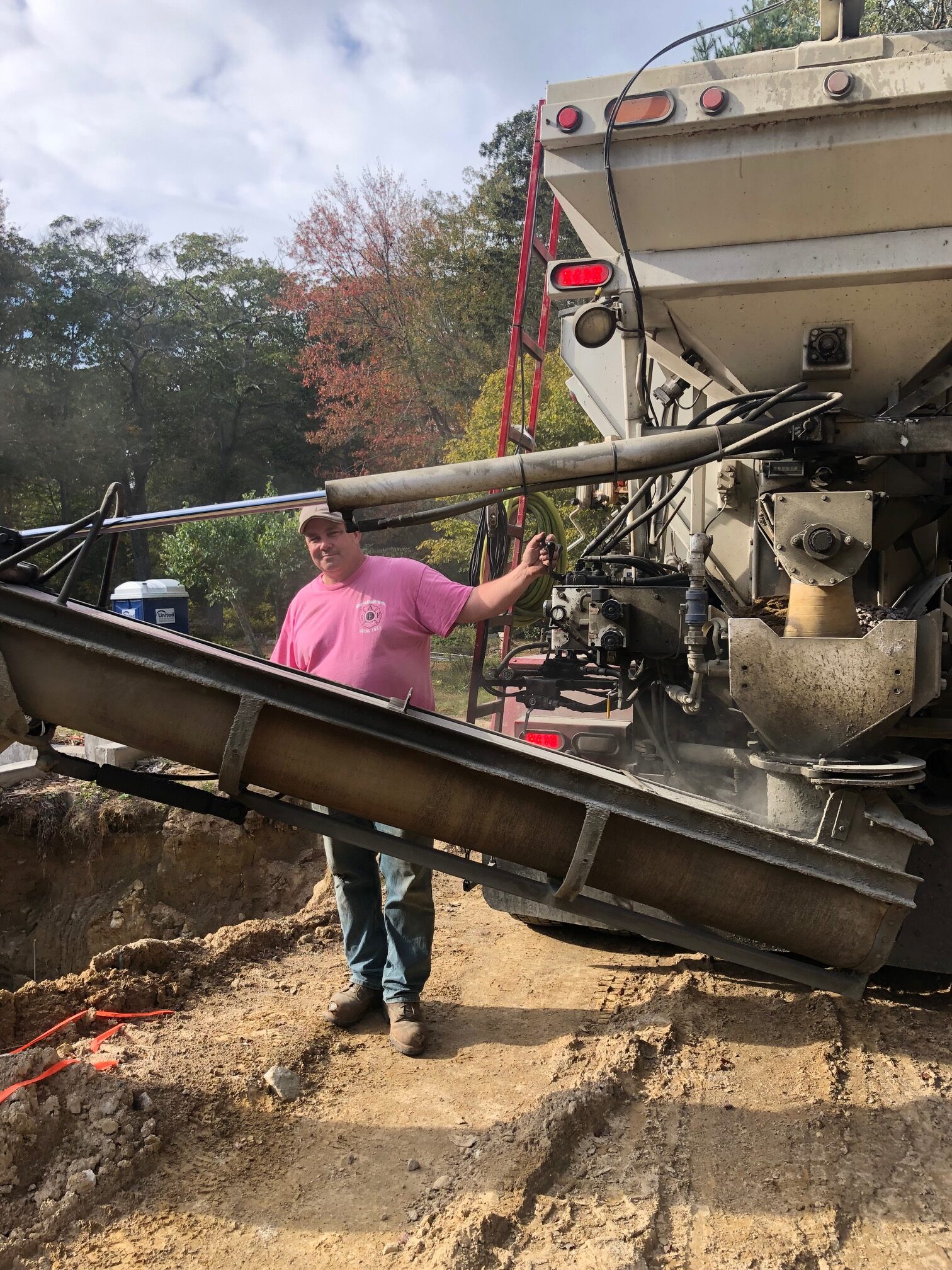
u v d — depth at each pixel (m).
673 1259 2.15
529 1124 2.66
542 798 2.71
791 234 3.29
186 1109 2.80
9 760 8.16
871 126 2.98
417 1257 2.16
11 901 7.32
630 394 4.30
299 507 3.56
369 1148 2.66
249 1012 3.54
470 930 4.55
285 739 2.63
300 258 29.80
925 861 3.47
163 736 2.61
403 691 3.30
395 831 3.23
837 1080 2.95
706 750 4.16
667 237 3.40
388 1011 3.33
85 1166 2.43
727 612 3.93
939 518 3.89
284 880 7.12
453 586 3.28
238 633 23.59
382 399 28.41
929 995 3.62
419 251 28.81
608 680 4.69
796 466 3.23
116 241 36.41
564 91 3.42
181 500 38.41
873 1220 2.28
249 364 40.12
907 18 7.68
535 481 3.14
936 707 3.29
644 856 2.72
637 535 5.31
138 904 7.11
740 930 2.80
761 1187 2.42
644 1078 3.02
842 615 2.95
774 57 3.30
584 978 3.90
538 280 13.12
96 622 2.52
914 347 3.40
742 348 3.60
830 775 2.77
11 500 34.41
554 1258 2.14
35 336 33.66
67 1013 3.41
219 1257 2.19
